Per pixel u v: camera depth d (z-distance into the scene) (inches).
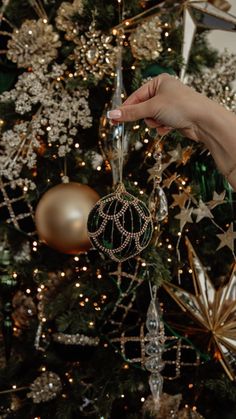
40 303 51.6
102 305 50.8
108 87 48.3
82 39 46.9
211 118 34.3
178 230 48.6
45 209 45.6
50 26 47.9
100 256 49.4
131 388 49.9
